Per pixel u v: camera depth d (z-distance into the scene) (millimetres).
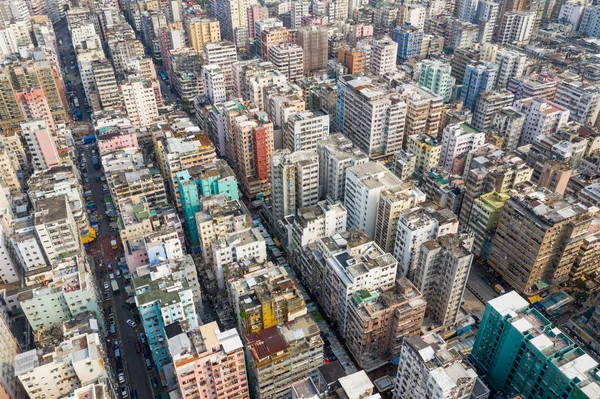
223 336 153750
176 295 167625
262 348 156250
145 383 183625
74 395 144375
